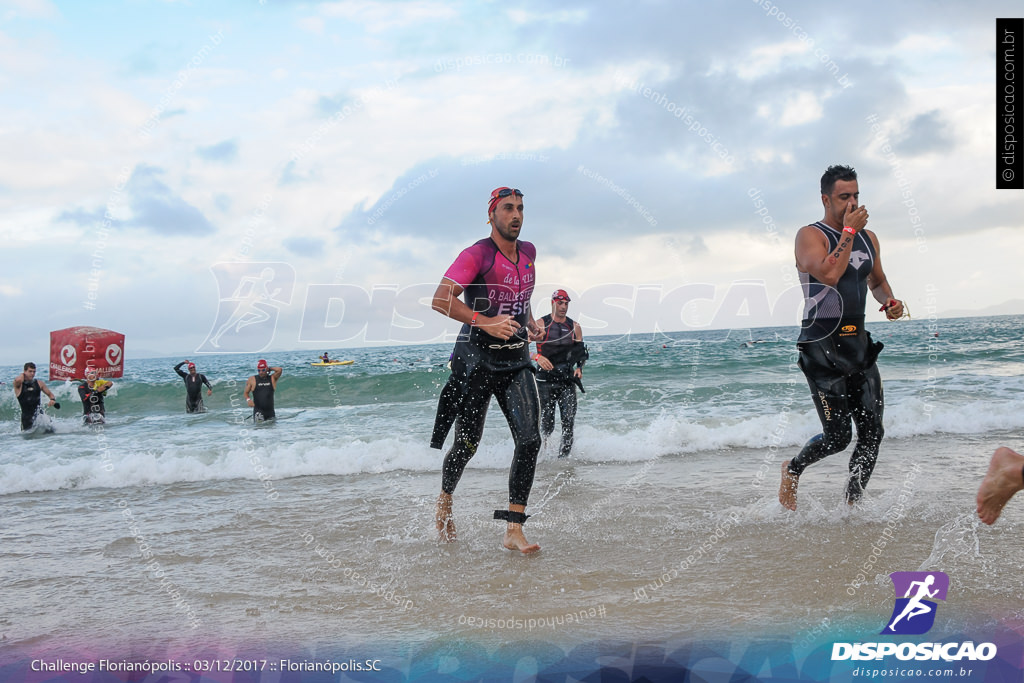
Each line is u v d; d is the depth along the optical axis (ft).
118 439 26.27
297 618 8.18
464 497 14.73
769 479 15.24
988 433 20.56
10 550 11.64
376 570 9.87
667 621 7.65
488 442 20.68
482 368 11.24
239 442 23.15
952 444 18.85
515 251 11.68
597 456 19.12
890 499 12.85
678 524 11.69
